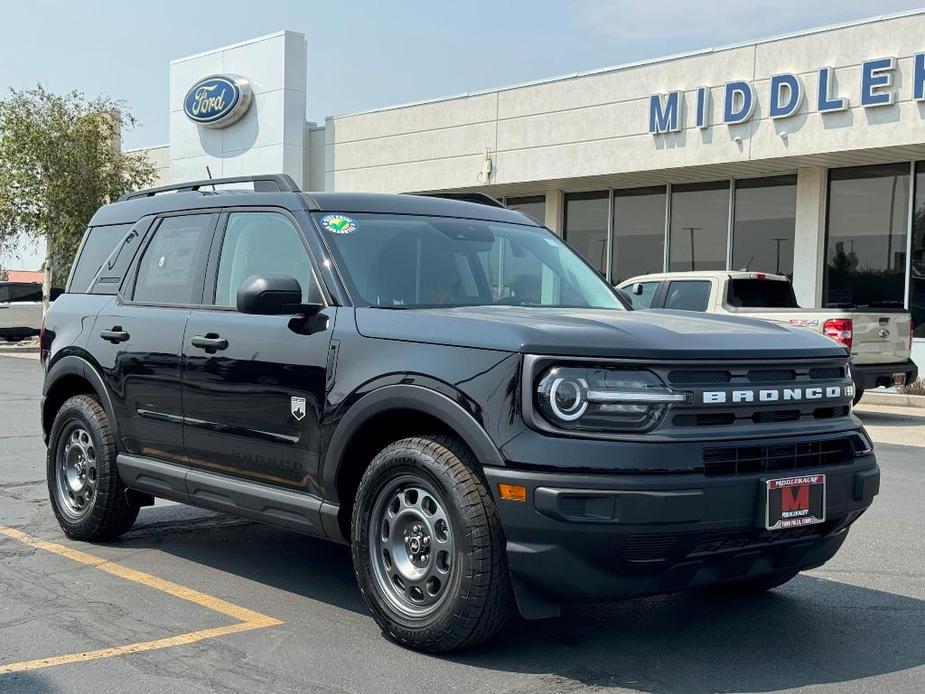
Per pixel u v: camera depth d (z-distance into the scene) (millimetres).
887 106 16469
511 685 4059
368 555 4535
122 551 6230
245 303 4805
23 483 8406
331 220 5211
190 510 7418
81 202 28375
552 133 21531
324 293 4930
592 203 23109
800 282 19234
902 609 5191
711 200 20984
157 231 6227
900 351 13719
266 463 5055
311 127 27344
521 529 3957
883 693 4043
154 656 4398
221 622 4867
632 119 20109
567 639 4637
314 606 5129
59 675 4176
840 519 4430
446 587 4230
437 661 4324
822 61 17266
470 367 4164
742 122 18312
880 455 10703
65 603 5168
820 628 4863
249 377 5098
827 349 4586
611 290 5863
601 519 3854
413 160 24547
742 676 4203
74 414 6359
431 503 4336
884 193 18344
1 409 13875
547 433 3941
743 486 4027
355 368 4594
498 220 5816
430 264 5203
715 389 4090
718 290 13828
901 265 18141
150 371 5742
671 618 4988
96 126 28547
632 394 3941
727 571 4207
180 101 29766
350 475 4750
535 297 5422
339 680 4105
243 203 5641
